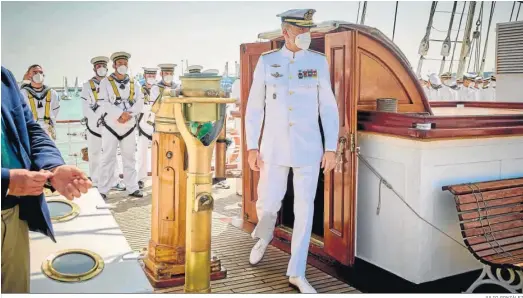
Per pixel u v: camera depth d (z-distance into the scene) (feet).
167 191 9.49
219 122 6.12
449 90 23.12
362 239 11.21
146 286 6.27
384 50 11.35
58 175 5.33
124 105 17.60
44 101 17.15
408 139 9.66
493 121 10.28
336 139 9.98
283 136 9.98
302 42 9.80
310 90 10.02
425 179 9.59
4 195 5.03
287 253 11.93
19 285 5.86
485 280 9.15
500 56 18.04
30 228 5.95
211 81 6.21
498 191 9.97
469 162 10.09
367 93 11.38
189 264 6.21
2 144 5.60
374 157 10.64
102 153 17.66
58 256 6.97
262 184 10.41
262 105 10.37
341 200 10.76
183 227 9.60
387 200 10.39
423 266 9.82
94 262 6.86
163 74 19.42
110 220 8.71
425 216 9.70
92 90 17.57
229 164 21.50
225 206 16.55
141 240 12.73
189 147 6.00
